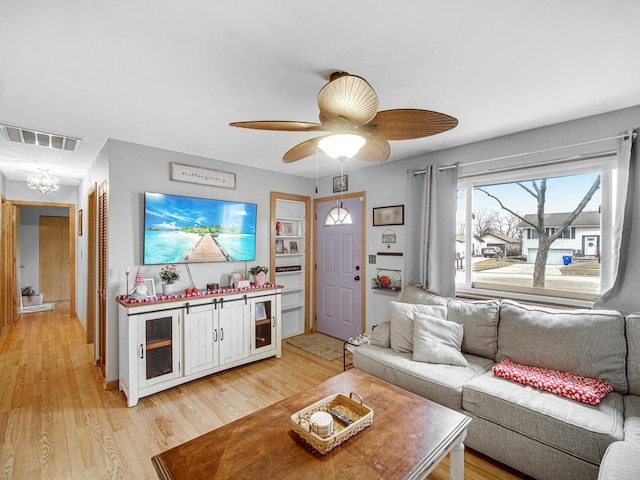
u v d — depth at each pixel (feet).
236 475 3.78
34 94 6.45
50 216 21.22
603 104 6.93
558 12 4.12
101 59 5.22
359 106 4.50
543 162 8.25
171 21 4.29
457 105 7.02
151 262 9.82
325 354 12.13
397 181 11.75
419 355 7.88
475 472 6.01
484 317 8.10
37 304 20.07
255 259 12.85
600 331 6.40
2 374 10.17
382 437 4.54
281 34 4.59
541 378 6.36
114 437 6.93
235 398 8.69
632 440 4.66
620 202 6.79
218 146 10.02
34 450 6.46
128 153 9.54
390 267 12.01
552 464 5.35
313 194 15.25
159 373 8.81
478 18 4.25
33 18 4.19
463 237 10.23
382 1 3.92
